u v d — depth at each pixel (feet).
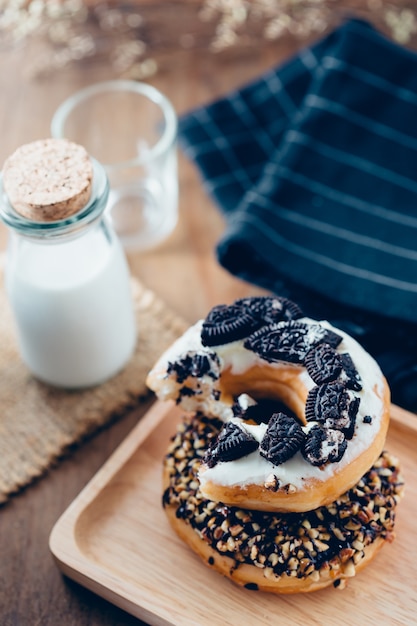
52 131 1.70
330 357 1.17
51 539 1.25
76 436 1.42
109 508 1.31
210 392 1.23
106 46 1.87
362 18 1.87
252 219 1.53
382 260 1.50
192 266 1.63
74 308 1.35
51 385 1.48
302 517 1.21
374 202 1.57
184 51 1.86
